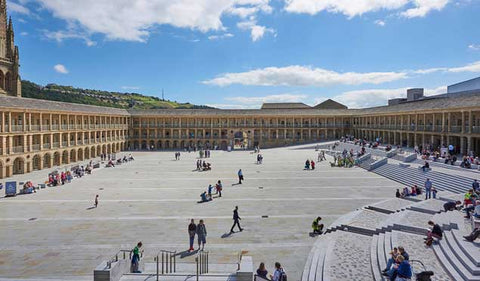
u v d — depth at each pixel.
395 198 28.72
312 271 14.90
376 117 82.38
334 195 31.81
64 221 24.11
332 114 94.81
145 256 17.69
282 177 42.88
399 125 68.19
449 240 15.91
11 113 49.47
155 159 66.44
